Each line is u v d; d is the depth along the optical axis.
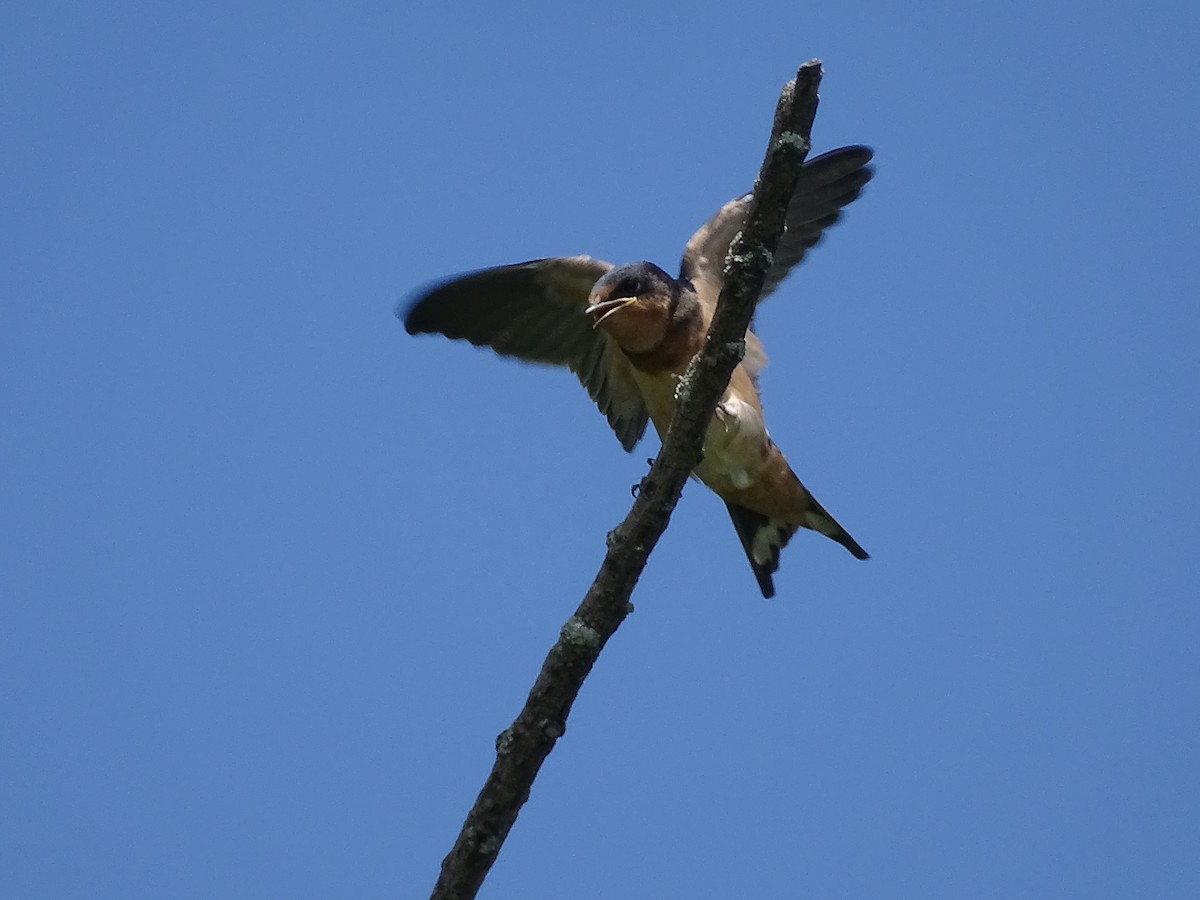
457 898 8.94
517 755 8.93
